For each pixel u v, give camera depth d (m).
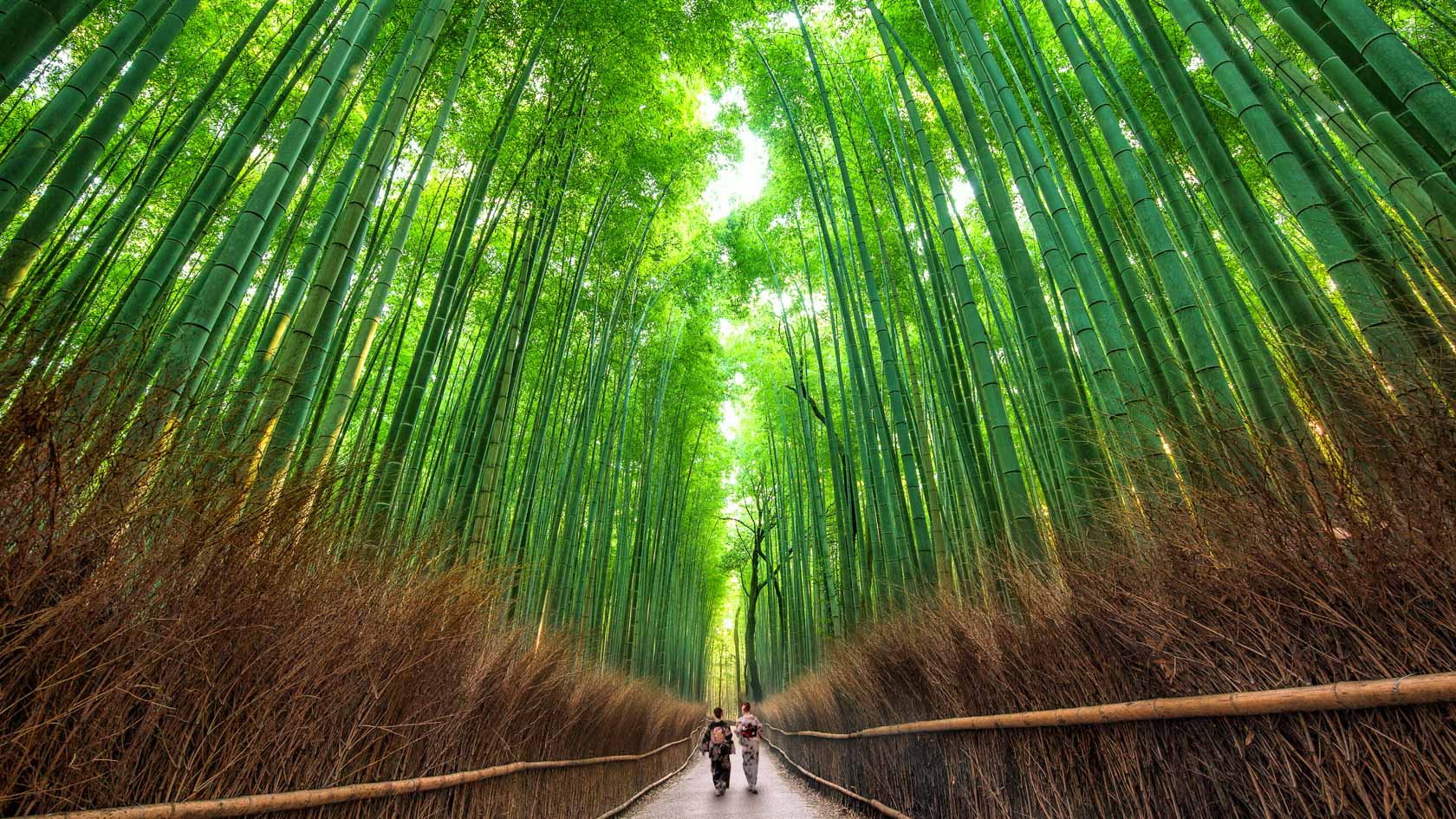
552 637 4.18
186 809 1.34
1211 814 1.55
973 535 5.02
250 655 1.60
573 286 6.34
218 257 2.41
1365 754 1.21
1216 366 2.19
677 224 10.28
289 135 2.72
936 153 7.40
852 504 7.29
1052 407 3.10
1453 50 4.60
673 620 13.68
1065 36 2.98
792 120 6.59
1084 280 2.74
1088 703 1.99
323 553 1.95
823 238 6.46
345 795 1.84
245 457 1.71
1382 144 2.12
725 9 6.48
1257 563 1.44
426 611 2.38
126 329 1.58
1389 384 1.34
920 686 3.48
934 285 5.30
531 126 6.09
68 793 1.24
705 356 12.38
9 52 1.85
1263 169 5.37
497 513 5.18
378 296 3.25
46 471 1.23
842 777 5.99
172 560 1.42
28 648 1.16
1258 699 1.36
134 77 2.56
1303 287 2.33
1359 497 1.33
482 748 2.94
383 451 2.66
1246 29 3.02
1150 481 1.92
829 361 11.71
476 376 5.43
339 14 4.29
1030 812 2.32
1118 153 2.67
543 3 5.55
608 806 5.54
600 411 8.74
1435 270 1.47
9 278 2.11
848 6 6.77
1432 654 1.16
